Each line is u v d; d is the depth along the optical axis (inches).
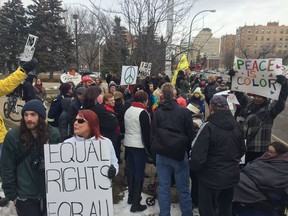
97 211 120.9
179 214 180.7
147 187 215.9
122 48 433.4
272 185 138.5
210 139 138.1
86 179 119.5
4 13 1298.0
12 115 475.2
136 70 326.3
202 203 145.6
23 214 119.3
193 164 139.8
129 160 186.9
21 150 115.9
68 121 209.2
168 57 462.0
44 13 1318.9
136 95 183.6
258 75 174.9
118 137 215.0
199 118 218.2
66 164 117.9
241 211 145.9
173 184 200.5
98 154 119.7
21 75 149.6
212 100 143.7
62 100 218.8
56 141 123.1
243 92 185.6
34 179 118.0
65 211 119.0
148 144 179.5
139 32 402.9
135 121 178.5
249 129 177.5
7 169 116.0
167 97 163.8
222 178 138.2
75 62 1419.8
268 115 173.3
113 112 210.4
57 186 117.7
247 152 178.9
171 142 156.9
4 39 1300.4
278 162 142.8
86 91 173.9
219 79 605.3
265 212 140.7
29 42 186.9
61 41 1379.2
